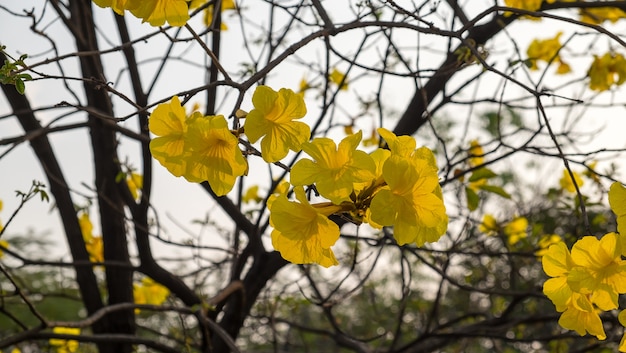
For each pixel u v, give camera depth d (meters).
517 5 3.74
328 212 1.59
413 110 3.87
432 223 1.53
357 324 6.94
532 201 5.39
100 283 5.43
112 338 3.77
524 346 6.04
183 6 1.80
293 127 1.63
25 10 2.85
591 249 1.75
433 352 5.25
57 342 4.52
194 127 1.54
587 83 3.83
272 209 1.58
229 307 4.32
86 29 3.78
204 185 3.87
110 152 4.07
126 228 4.29
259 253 4.22
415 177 1.51
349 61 2.84
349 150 1.54
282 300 4.35
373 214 1.51
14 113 3.31
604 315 4.12
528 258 4.43
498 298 5.59
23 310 7.17
